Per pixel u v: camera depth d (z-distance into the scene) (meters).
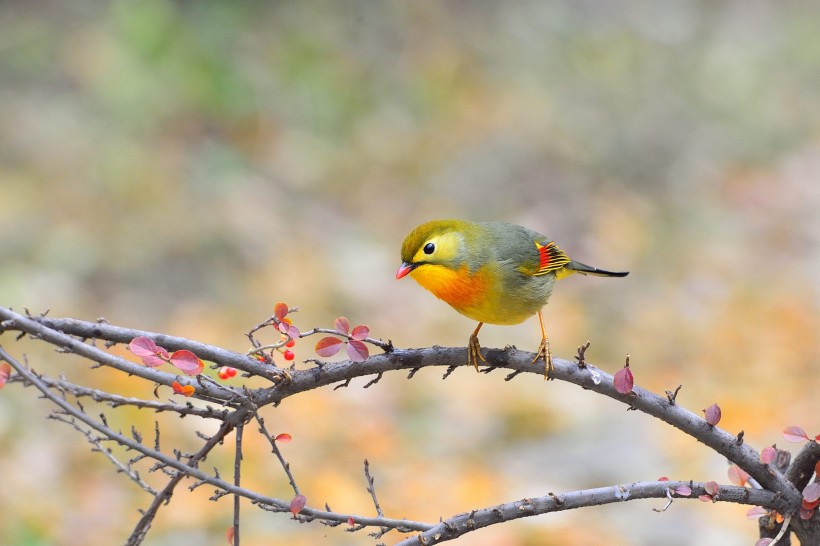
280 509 4.05
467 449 11.55
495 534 9.68
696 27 24.69
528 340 14.04
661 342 14.45
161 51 17.62
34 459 10.03
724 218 18.23
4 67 17.00
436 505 10.20
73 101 16.70
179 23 18.48
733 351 14.33
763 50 24.53
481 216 17.22
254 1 19.81
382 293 14.65
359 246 15.77
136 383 11.31
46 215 14.28
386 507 10.09
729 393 13.19
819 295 16.16
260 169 16.94
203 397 4.19
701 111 21.25
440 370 13.38
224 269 14.34
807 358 14.24
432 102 19.77
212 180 16.16
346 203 16.88
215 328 12.92
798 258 17.45
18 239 13.65
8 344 11.48
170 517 9.67
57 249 13.73
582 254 16.59
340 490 10.22
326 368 4.38
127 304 13.22
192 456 4.23
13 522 9.20
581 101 20.91
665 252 17.06
